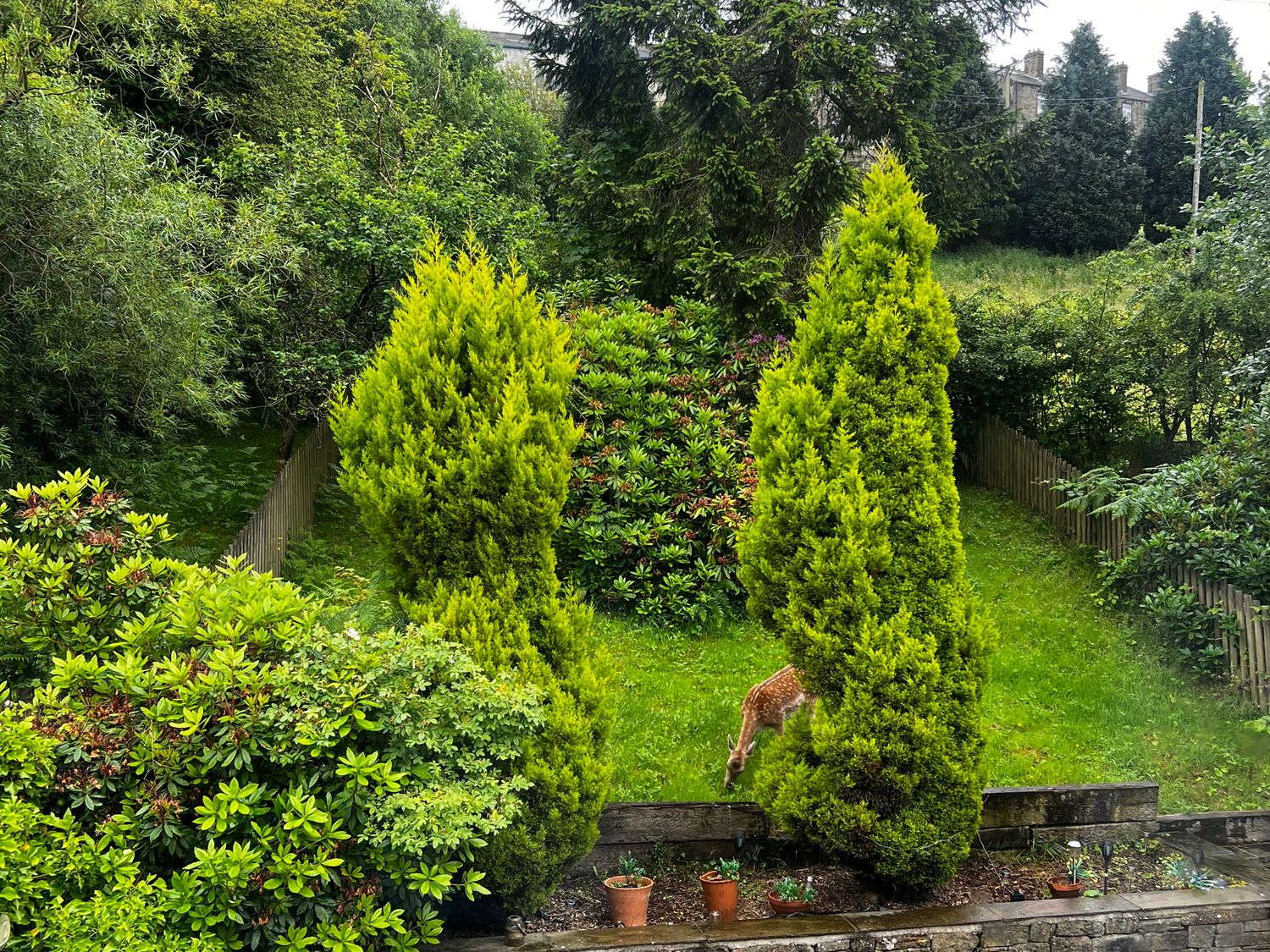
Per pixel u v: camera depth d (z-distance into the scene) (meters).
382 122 12.71
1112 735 7.48
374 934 3.78
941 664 5.07
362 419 4.98
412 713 3.97
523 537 4.88
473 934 4.61
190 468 9.50
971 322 13.51
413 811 3.67
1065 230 29.91
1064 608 9.64
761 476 5.42
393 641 4.06
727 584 9.09
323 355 10.32
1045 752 7.17
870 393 5.13
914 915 4.73
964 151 13.81
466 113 17.86
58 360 6.88
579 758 4.69
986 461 13.19
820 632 4.99
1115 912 4.80
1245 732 7.43
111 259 6.85
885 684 4.89
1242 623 8.11
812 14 12.48
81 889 3.39
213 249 8.39
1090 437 13.02
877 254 5.22
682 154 13.45
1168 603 8.55
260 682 3.64
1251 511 8.66
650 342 10.98
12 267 6.89
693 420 10.30
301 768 3.70
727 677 7.97
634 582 9.09
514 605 4.80
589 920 4.79
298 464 10.01
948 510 5.19
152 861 3.66
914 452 5.11
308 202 10.30
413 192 10.84
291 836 3.56
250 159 10.45
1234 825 6.01
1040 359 12.59
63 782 3.50
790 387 5.35
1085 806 5.76
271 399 10.66
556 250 13.80
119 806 3.66
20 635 4.11
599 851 5.28
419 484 4.70
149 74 10.34
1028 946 4.71
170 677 3.61
